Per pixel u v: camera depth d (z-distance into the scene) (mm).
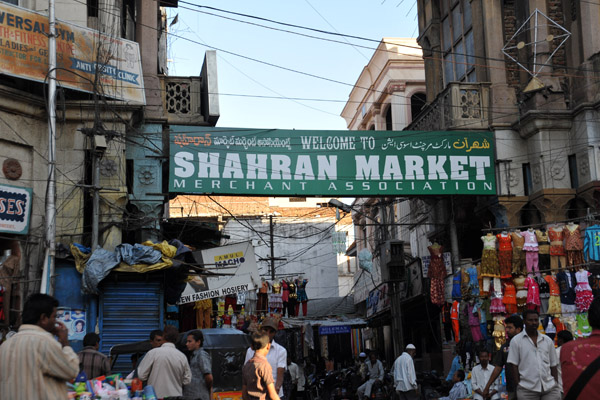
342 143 17188
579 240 15016
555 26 18688
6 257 12945
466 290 16312
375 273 28188
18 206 13312
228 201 35625
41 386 5012
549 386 8023
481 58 19156
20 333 5152
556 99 17672
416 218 24031
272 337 8891
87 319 13422
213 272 16328
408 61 29250
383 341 28797
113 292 13672
